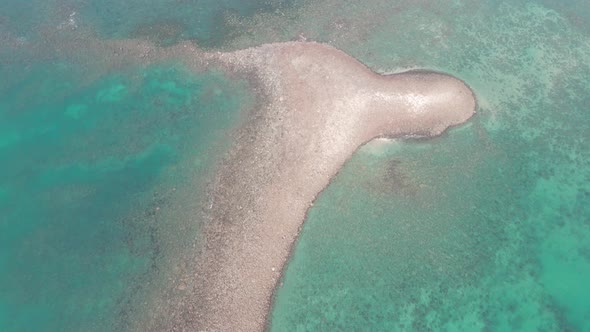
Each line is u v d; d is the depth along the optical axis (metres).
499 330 27.86
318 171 33.69
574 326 27.98
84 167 35.19
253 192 32.41
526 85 39.16
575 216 32.16
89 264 30.23
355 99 36.38
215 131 36.41
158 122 37.38
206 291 28.34
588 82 39.44
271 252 30.14
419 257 30.39
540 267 30.05
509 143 35.69
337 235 31.33
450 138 35.84
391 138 35.66
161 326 27.42
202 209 32.00
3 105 39.03
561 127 36.59
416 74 38.44
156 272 29.48
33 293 29.30
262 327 27.67
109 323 27.88
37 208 33.12
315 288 29.25
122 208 32.69
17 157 35.91
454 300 28.83
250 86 38.84
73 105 38.91
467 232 31.41
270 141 34.97
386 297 28.94
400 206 32.53
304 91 37.03
